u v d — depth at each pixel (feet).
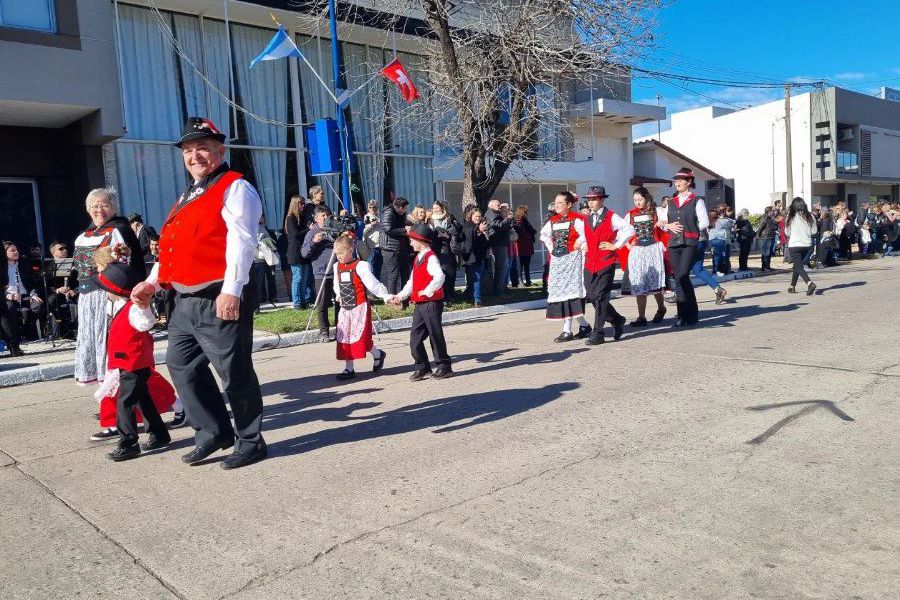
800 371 20.83
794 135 129.49
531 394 19.75
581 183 81.56
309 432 17.21
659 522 11.16
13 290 31.60
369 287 22.79
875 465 13.29
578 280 27.84
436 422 17.48
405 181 61.41
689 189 30.60
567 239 27.94
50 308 34.17
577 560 10.02
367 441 16.19
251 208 13.69
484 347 28.35
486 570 9.83
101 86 37.78
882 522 10.91
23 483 14.47
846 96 130.11
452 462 14.42
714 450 14.46
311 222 39.55
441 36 43.14
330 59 56.39
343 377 23.50
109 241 17.84
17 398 23.41
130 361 15.58
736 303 38.24
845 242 74.02
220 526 11.78
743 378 20.33
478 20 47.32
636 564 9.84
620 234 26.61
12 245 33.45
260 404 14.93
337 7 50.34
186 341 14.58
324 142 41.52
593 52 41.39
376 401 20.10
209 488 13.64
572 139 67.87
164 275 14.23
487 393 20.18
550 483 13.01
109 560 10.70
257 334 33.01
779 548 10.18
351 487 13.28
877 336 25.89
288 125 53.01
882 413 16.46
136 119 45.42
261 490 13.37
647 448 14.75
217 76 49.49
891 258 76.33
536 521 11.38
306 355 29.48
